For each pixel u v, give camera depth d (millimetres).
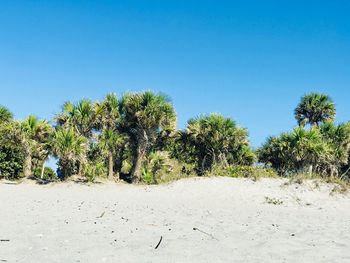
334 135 29547
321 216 13148
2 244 6809
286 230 9047
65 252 6387
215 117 27094
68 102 26234
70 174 23953
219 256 6324
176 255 6352
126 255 6301
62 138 23312
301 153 25250
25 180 23641
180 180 21594
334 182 20016
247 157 28359
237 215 12148
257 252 6637
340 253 6672
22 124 24891
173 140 28438
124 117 27094
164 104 26672
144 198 17516
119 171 28547
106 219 10078
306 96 36500
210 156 27688
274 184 19938
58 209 12141
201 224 9617
